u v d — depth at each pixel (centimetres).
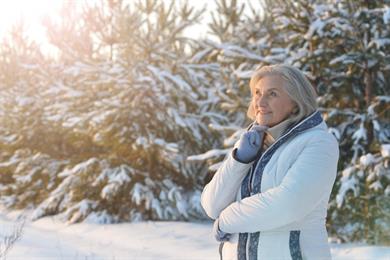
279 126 178
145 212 1153
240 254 173
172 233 951
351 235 805
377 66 846
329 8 851
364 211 793
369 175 791
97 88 1307
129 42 1223
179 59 1264
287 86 175
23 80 1695
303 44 909
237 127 960
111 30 1376
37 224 1176
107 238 952
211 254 759
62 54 1578
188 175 1245
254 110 188
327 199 174
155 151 1188
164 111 1208
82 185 1238
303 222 168
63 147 1461
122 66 1200
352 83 884
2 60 1895
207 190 187
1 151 1605
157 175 1202
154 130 1227
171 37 1267
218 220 177
